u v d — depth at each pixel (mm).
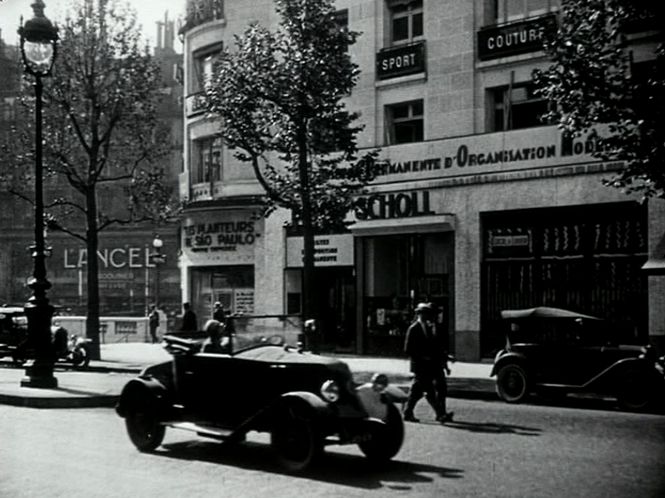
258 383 9586
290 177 22547
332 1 21516
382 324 26234
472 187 24109
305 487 8195
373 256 26594
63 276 55156
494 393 16797
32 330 17625
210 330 10406
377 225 25766
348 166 26516
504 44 24031
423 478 8672
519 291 23234
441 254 25141
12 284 51062
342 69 20906
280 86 20625
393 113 26953
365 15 27266
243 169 31500
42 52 17516
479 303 23844
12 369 25203
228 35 32281
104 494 7766
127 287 54938
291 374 9344
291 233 28781
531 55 23500
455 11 25172
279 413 9156
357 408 9258
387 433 9414
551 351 15789
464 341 24094
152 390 10352
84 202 54688
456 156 24453
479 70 24625
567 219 22469
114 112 28500
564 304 22422
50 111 28125
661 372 14773
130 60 28609
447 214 24297
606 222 21781
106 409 15070
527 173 22953
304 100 20500
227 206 30984
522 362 16031
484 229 24000
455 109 25062
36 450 10289
